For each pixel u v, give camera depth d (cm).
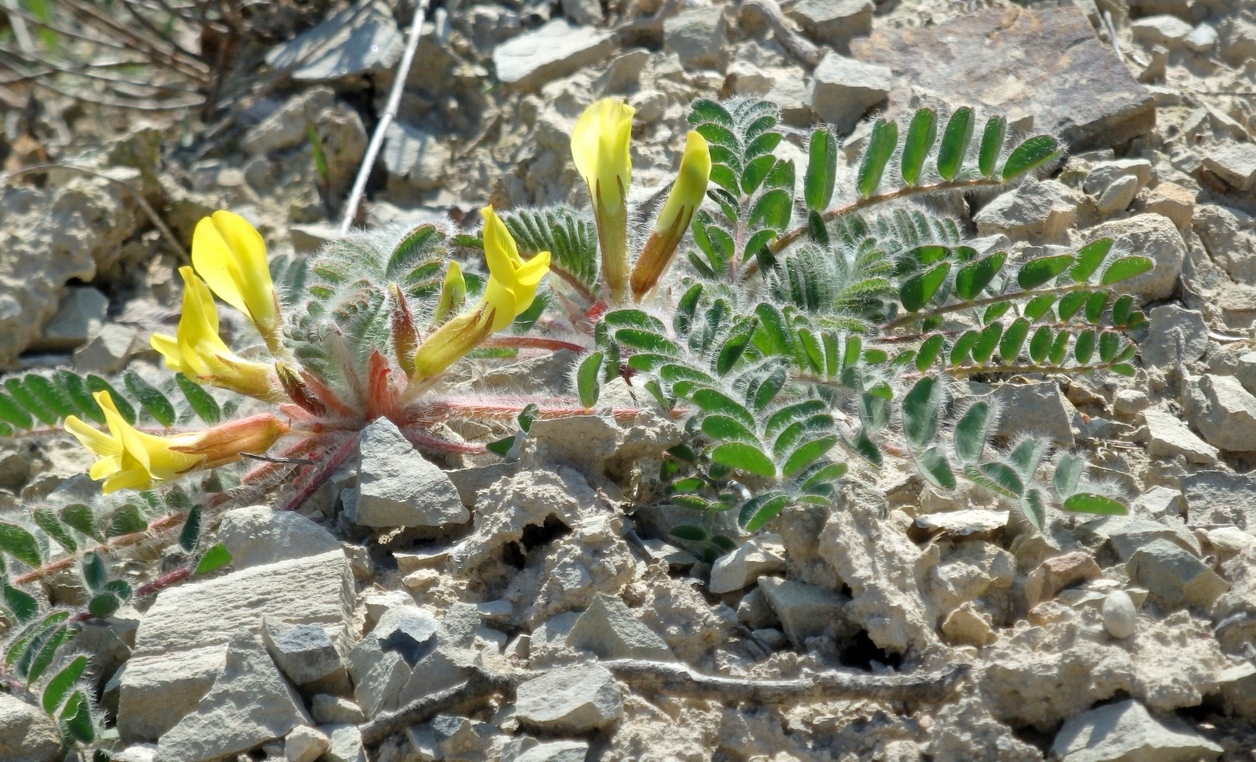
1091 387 34
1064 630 28
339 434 33
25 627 31
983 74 41
